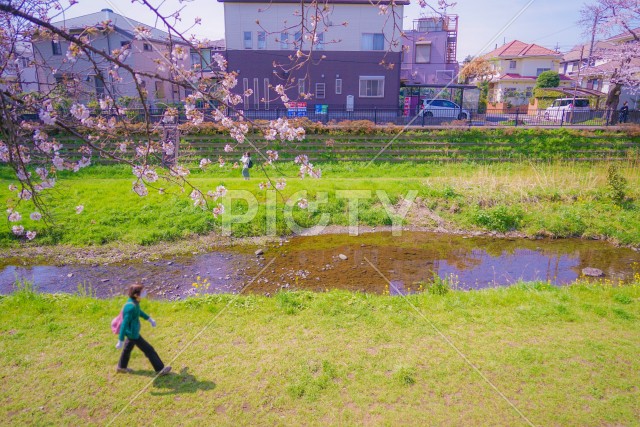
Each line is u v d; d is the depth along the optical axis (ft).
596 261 38.04
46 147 14.78
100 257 37.70
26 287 28.40
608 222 46.01
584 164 65.82
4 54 13.20
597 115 82.17
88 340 20.27
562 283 33.06
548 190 52.44
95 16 63.26
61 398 16.17
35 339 20.29
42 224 41.78
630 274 35.09
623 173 58.85
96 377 17.44
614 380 17.22
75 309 23.53
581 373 17.71
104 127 15.38
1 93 10.71
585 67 95.86
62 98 14.30
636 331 21.22
